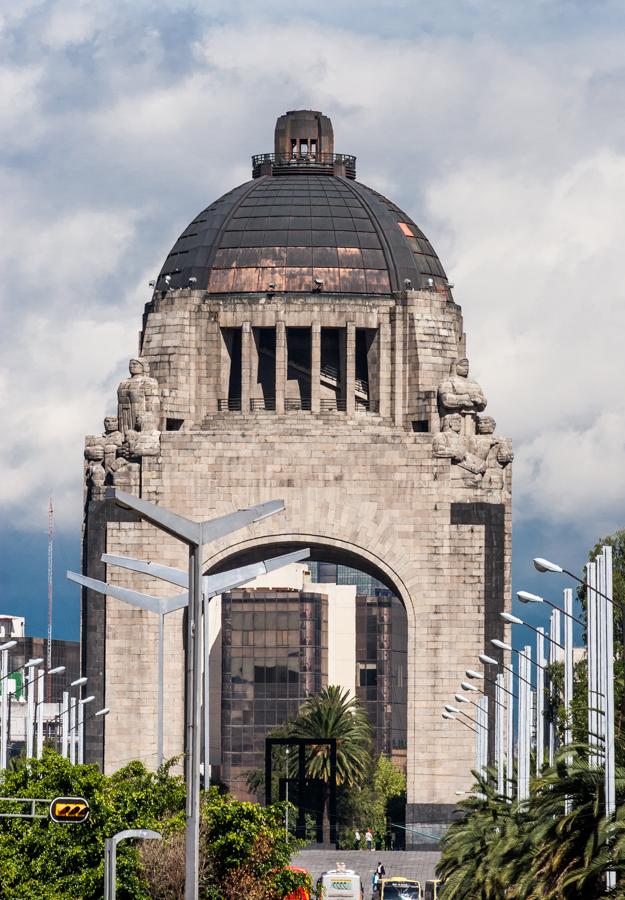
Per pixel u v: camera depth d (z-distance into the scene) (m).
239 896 126.38
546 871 105.25
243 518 99.38
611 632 108.06
